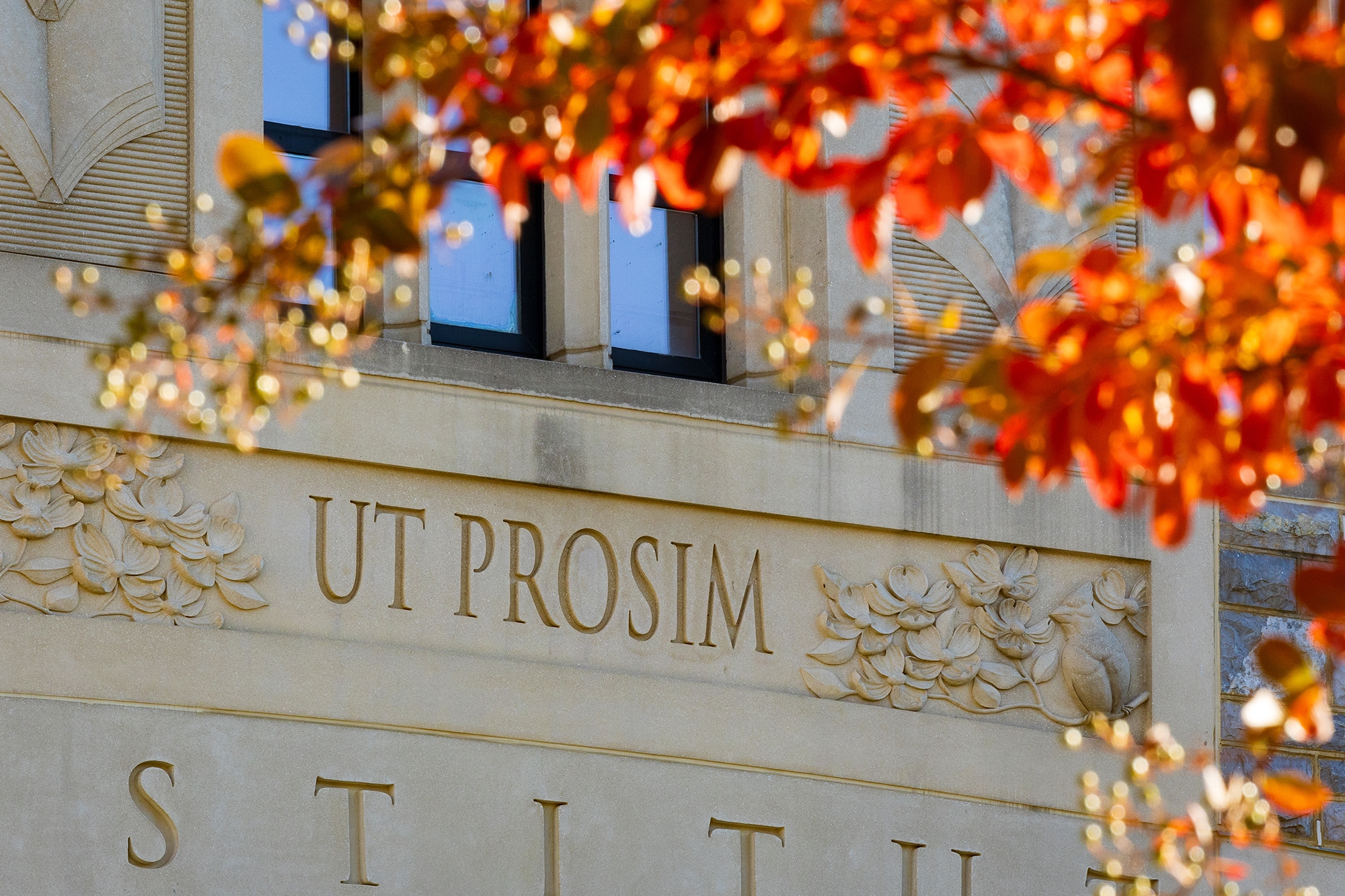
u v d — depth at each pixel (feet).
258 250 28.04
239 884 50.62
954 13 26.53
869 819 57.52
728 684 57.16
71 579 51.01
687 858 55.31
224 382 30.37
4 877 48.49
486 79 27.48
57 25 53.67
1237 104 24.09
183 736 51.01
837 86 26.25
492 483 55.88
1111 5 26.84
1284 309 26.30
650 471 57.31
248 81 55.47
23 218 52.21
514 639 55.16
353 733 52.70
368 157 27.96
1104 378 26.99
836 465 59.26
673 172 27.45
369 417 54.54
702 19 25.91
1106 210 27.76
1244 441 27.14
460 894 52.75
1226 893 32.86
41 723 49.73
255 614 52.70
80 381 51.65
